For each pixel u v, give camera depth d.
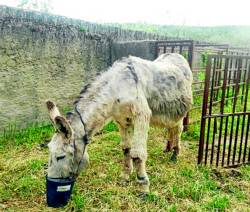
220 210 4.14
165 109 4.96
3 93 6.50
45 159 5.51
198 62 11.00
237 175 5.20
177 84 5.10
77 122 3.96
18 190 4.48
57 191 3.86
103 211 4.01
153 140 6.76
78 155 3.93
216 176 5.13
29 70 6.90
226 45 11.31
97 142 6.49
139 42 8.09
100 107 4.13
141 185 4.40
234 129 7.60
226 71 5.29
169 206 4.12
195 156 5.98
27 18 6.71
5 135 6.52
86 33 8.02
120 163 5.45
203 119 5.26
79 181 4.77
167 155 5.92
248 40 21.78
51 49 7.26
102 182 4.73
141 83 4.46
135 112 4.29
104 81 4.26
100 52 8.49
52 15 7.47
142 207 4.14
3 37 6.32
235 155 5.83
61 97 7.68
